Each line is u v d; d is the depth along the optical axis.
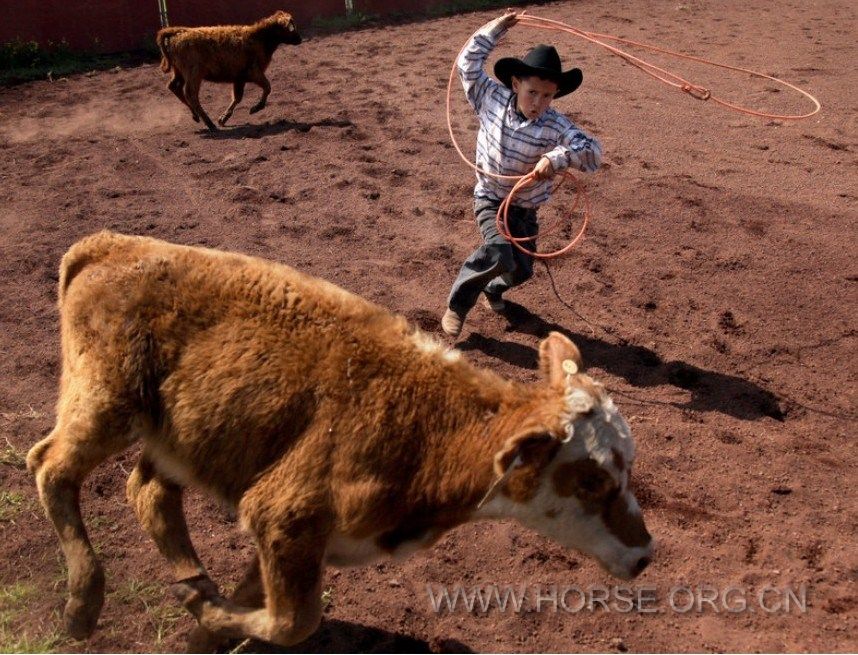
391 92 12.73
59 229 8.19
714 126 11.33
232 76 11.22
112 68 15.16
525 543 4.60
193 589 3.71
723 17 18.45
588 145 5.35
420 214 8.55
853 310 6.95
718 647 3.97
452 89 12.85
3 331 6.45
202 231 8.11
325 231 8.11
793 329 6.68
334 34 17.42
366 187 9.15
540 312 6.80
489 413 3.44
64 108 12.57
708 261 7.66
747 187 9.32
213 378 3.44
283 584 3.38
